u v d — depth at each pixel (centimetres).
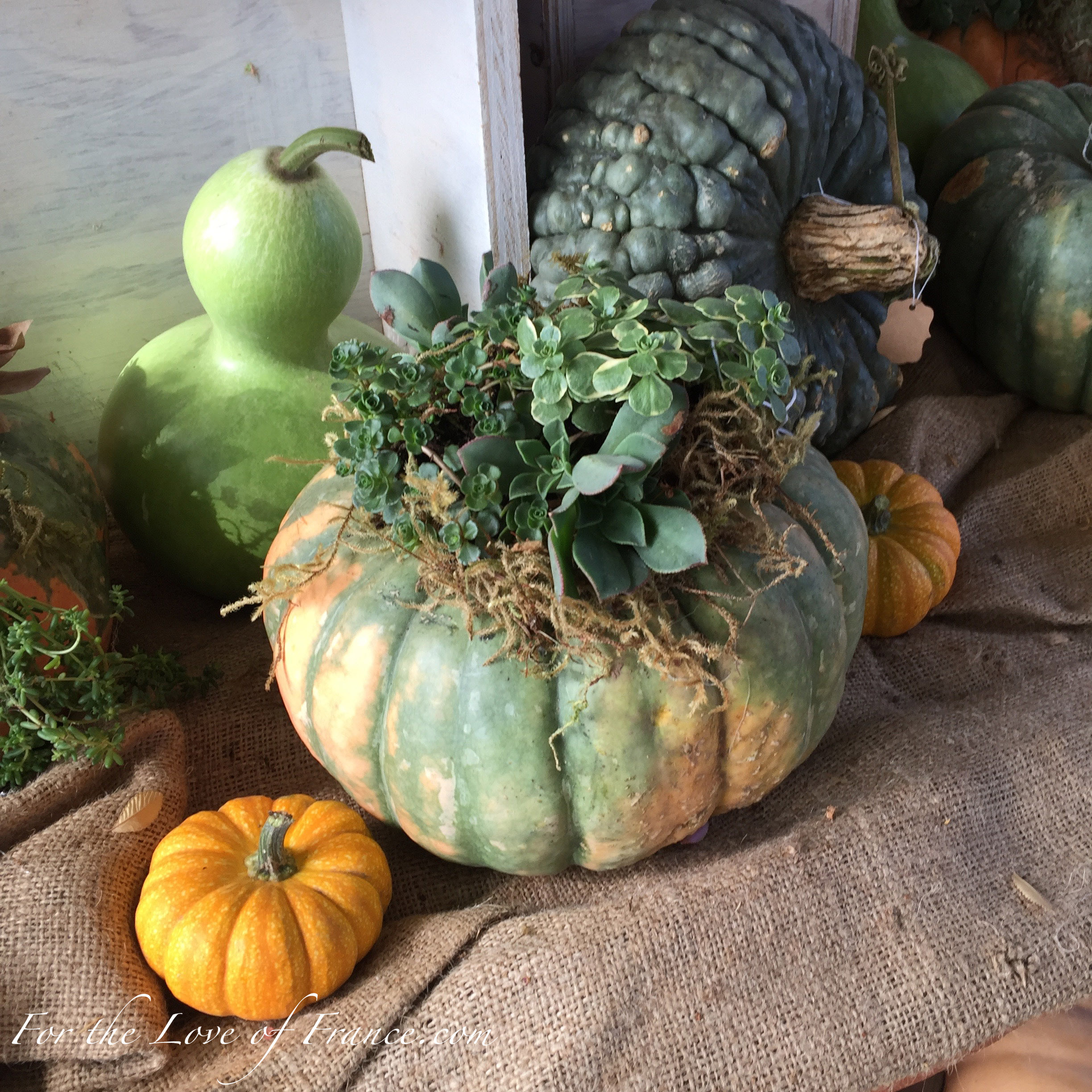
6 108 65
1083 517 77
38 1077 49
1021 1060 64
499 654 48
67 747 54
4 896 50
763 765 52
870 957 51
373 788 53
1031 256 77
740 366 48
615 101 67
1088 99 83
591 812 50
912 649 71
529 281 64
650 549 44
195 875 51
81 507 63
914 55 88
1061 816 58
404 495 48
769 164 67
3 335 60
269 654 67
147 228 72
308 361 67
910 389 86
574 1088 47
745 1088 48
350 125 78
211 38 70
